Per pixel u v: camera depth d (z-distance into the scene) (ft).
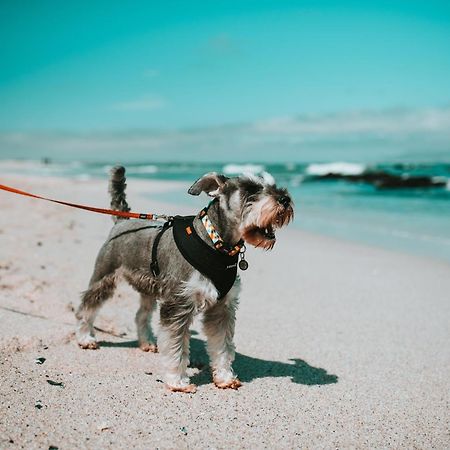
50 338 3.75
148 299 3.86
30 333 3.75
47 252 6.45
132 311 4.69
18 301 4.46
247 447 2.68
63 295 4.79
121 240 3.66
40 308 4.38
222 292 3.20
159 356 3.74
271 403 3.18
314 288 5.75
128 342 3.98
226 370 3.40
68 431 2.67
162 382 3.32
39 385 3.10
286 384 3.46
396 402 3.28
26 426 2.67
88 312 3.75
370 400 3.29
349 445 2.78
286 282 5.98
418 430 2.97
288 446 2.73
